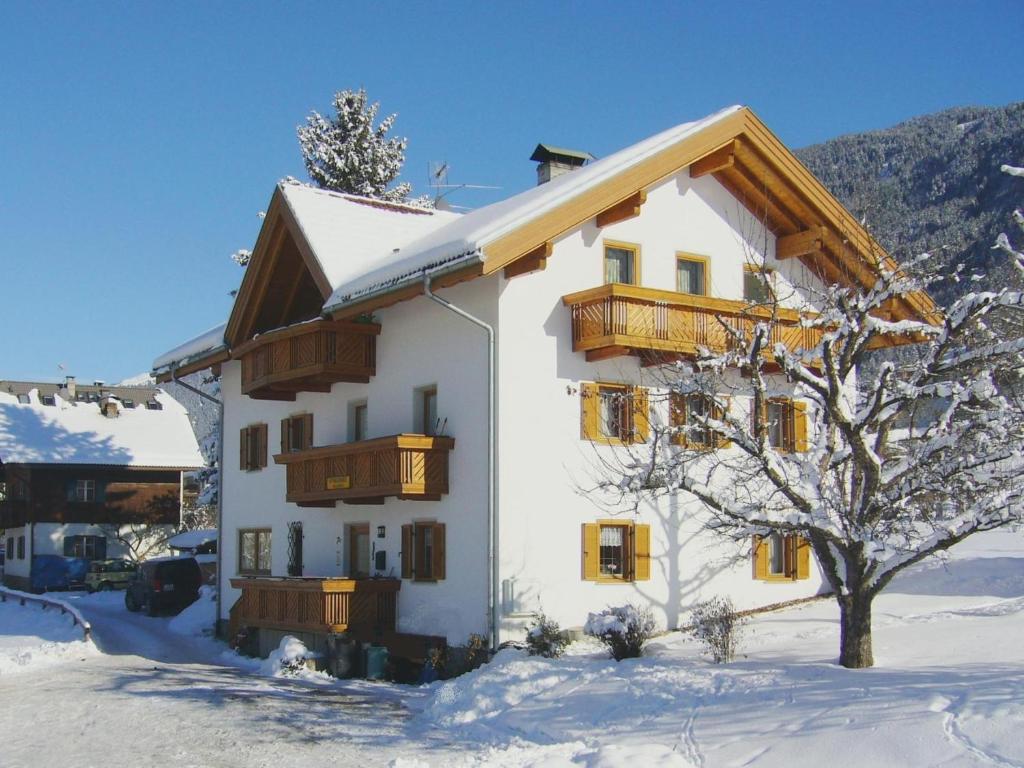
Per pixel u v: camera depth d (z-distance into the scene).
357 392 23.25
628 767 10.68
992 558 23.00
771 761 10.55
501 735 13.46
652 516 20.53
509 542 18.91
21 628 31.20
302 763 12.41
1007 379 13.75
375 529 22.31
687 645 17.50
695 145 20.84
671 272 21.45
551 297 19.81
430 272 18.64
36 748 13.65
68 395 61.59
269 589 22.94
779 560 22.55
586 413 19.91
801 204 22.36
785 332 20.89
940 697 10.95
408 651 20.72
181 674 21.11
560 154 27.03
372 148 47.62
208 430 74.25
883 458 14.39
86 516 49.94
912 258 16.28
